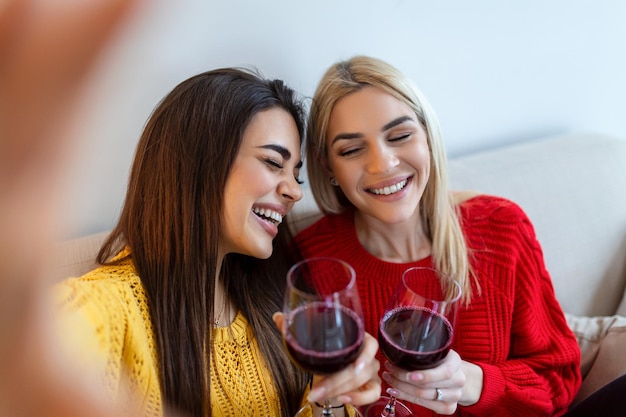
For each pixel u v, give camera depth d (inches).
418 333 26.9
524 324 41.7
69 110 9.5
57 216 11.3
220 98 30.7
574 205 53.9
